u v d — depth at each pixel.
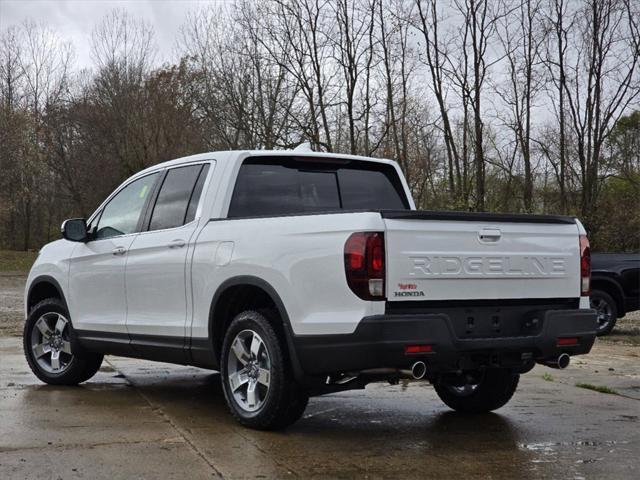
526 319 5.36
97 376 7.81
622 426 5.86
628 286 12.94
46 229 51.25
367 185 6.64
